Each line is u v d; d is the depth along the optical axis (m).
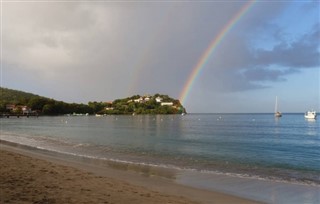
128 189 16.78
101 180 18.83
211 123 150.75
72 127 111.75
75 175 19.72
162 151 39.81
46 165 23.05
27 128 103.06
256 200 16.31
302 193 17.86
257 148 45.34
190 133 79.38
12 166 21.42
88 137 64.50
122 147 44.47
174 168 26.08
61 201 12.95
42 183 16.36
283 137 67.81
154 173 23.53
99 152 37.75
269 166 28.62
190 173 23.73
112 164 27.88
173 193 17.33
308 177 23.00
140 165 27.48
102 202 13.38
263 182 20.77
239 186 19.45
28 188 14.84
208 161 31.19
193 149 42.66
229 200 16.14
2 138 59.91
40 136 66.62
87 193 14.91
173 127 112.62
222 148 44.59
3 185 15.09
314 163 30.77
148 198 14.91
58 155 34.06
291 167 28.19
